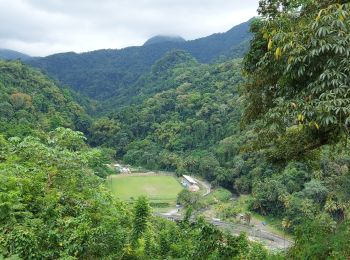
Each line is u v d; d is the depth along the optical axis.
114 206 9.62
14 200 7.30
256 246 7.73
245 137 52.62
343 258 4.89
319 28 4.45
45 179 9.30
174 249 8.02
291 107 5.07
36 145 10.17
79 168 10.05
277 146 8.00
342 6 4.49
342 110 4.44
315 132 7.01
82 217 7.65
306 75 5.07
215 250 7.13
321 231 5.91
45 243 6.95
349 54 4.41
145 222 8.08
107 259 7.07
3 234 6.59
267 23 5.77
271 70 6.23
